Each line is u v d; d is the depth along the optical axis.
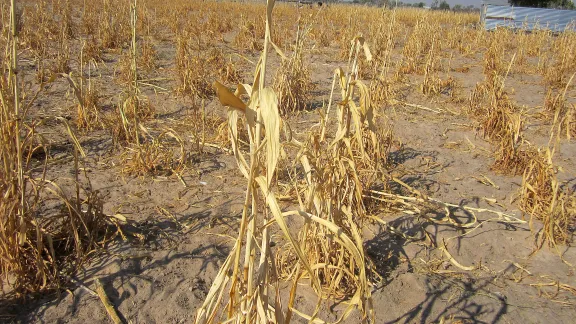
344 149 2.90
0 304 2.68
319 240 2.89
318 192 2.72
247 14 20.09
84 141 5.28
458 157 5.57
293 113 6.91
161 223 3.68
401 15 25.94
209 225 3.70
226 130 5.37
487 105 7.05
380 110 7.14
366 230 3.74
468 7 43.09
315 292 2.94
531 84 9.91
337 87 8.77
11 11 2.64
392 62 11.18
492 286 3.15
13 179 2.75
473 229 3.85
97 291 2.84
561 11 20.36
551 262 3.47
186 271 3.12
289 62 6.94
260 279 1.87
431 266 3.35
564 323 2.81
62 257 3.10
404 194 4.41
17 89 2.71
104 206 3.88
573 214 3.98
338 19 21.58
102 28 11.77
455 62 12.40
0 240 2.70
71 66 8.89
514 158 5.06
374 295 2.97
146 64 9.07
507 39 15.38
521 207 4.21
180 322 2.70
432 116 7.26
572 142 6.31
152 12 18.62
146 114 6.19
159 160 4.84
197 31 13.46
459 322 2.77
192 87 7.16
